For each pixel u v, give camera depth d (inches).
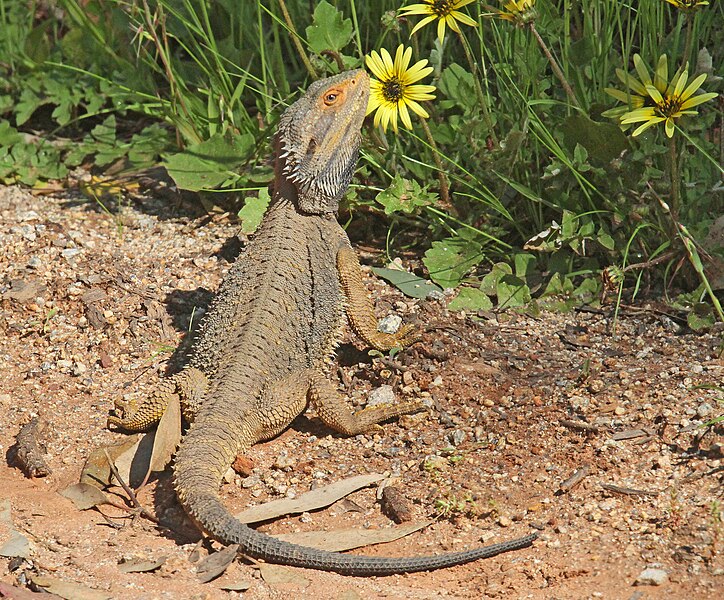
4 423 392.5
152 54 583.2
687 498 318.7
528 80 449.1
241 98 554.3
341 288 413.4
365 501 345.7
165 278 473.1
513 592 293.0
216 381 367.2
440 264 458.0
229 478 359.3
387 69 429.4
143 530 333.7
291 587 298.0
